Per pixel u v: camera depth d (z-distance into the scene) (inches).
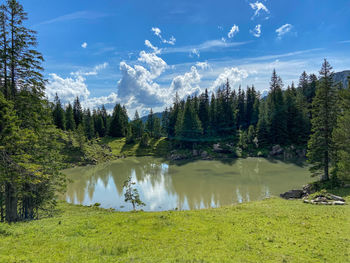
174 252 384.2
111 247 391.2
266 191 1395.2
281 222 581.6
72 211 988.6
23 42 740.7
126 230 505.4
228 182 1648.6
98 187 1643.7
